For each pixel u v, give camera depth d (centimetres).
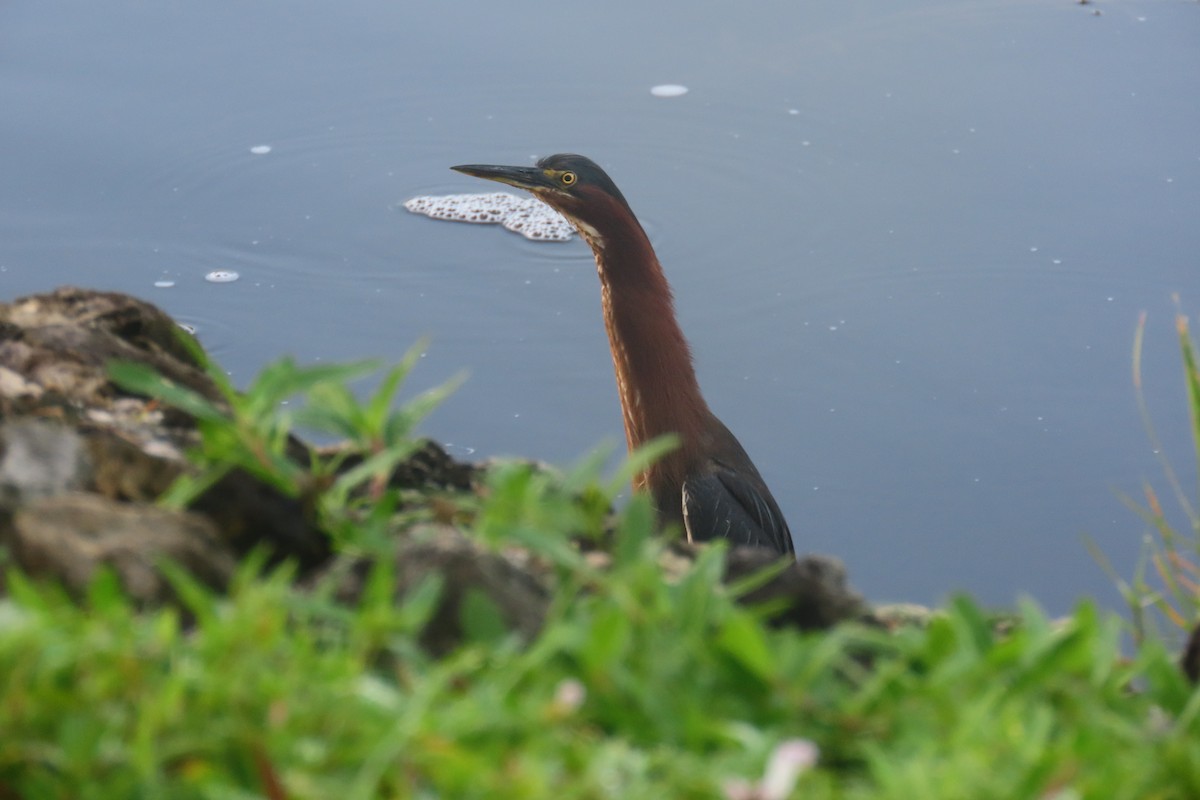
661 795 285
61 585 363
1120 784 302
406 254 2016
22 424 444
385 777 291
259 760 281
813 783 299
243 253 2006
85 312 662
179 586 334
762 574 385
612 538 486
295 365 427
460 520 491
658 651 330
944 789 282
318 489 428
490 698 300
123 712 292
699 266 1975
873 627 434
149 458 446
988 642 351
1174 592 657
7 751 284
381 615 321
